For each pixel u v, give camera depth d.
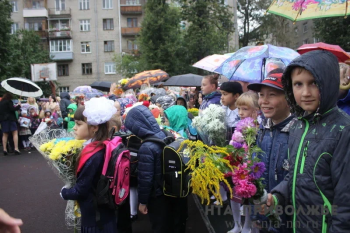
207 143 3.12
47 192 5.39
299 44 31.70
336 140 1.44
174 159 2.67
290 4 2.95
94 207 2.32
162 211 2.81
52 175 6.61
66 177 2.47
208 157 2.15
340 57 3.38
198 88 8.94
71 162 2.46
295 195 1.59
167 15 21.78
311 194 1.50
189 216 4.12
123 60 29.23
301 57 1.53
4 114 8.95
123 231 3.20
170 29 22.06
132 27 36.59
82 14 36.41
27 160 8.30
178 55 21.75
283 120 2.11
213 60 5.62
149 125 2.82
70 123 7.21
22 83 9.70
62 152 2.40
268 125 2.25
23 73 25.92
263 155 2.14
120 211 3.19
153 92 7.09
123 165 2.38
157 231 2.82
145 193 2.73
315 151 1.50
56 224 3.98
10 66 23.03
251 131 1.88
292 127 1.78
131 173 3.21
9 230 1.12
